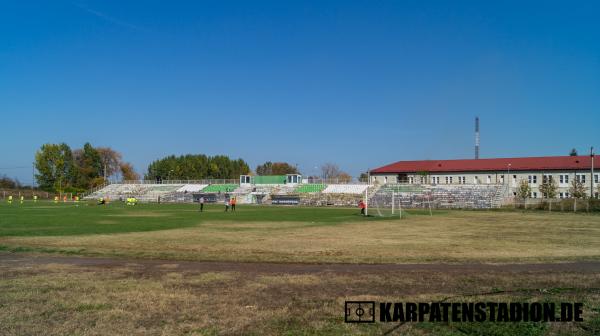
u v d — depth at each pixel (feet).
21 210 199.93
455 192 293.84
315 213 194.70
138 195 384.47
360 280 46.19
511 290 41.68
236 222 135.64
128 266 54.95
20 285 43.27
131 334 29.35
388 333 29.96
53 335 29.09
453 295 39.73
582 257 63.00
